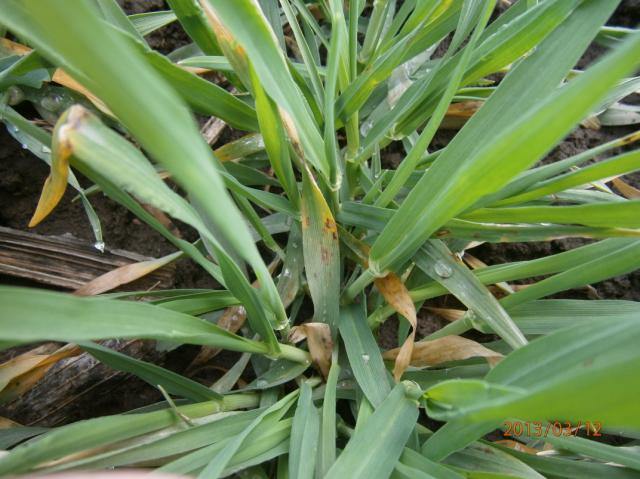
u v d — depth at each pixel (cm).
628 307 18
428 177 14
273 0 22
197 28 17
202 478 12
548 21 14
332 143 16
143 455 14
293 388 20
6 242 22
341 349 20
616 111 28
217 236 18
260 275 12
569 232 15
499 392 11
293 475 14
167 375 16
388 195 18
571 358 10
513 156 10
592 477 17
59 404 20
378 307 21
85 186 25
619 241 16
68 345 18
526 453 17
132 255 23
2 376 18
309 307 23
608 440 22
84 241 23
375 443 14
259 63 12
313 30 25
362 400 17
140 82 6
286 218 23
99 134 8
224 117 18
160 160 7
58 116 23
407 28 19
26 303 9
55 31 5
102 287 21
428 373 19
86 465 13
